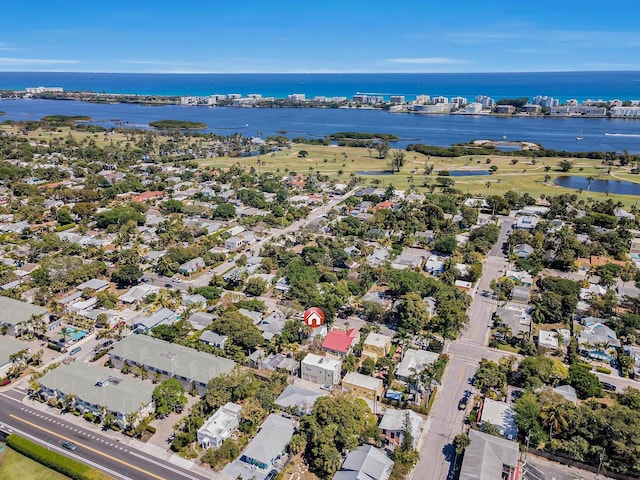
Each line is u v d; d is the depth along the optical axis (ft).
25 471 328.70
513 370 438.81
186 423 367.25
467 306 564.30
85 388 393.09
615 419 344.28
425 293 580.30
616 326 514.27
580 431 347.97
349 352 469.16
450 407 399.24
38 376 417.69
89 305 556.10
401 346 489.67
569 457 340.80
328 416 353.10
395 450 340.80
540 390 400.67
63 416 385.50
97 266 642.63
